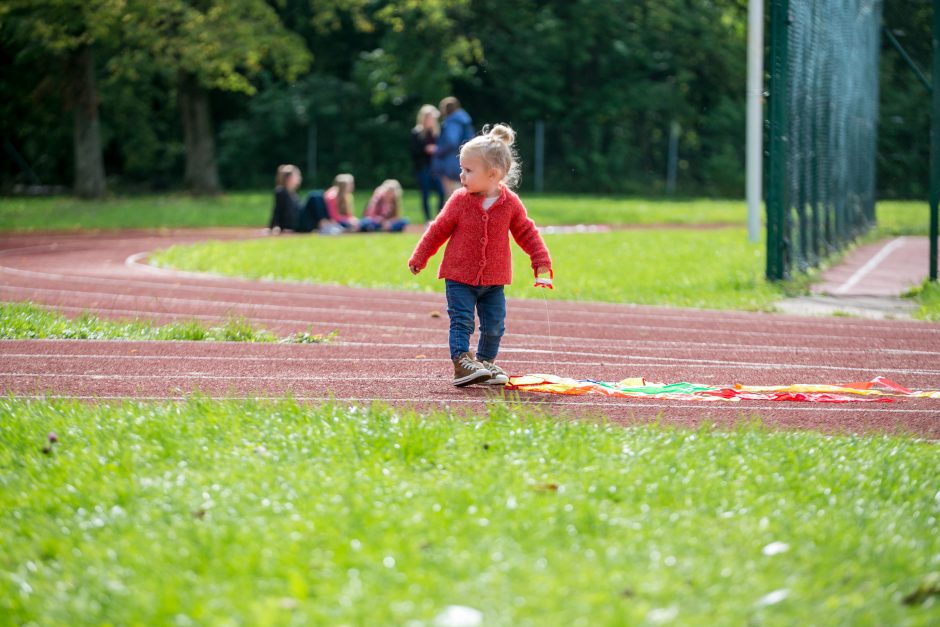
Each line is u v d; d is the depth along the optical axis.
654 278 28.25
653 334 19.03
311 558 7.07
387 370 14.59
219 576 6.92
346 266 30.16
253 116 95.25
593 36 93.88
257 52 68.12
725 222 55.69
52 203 64.44
